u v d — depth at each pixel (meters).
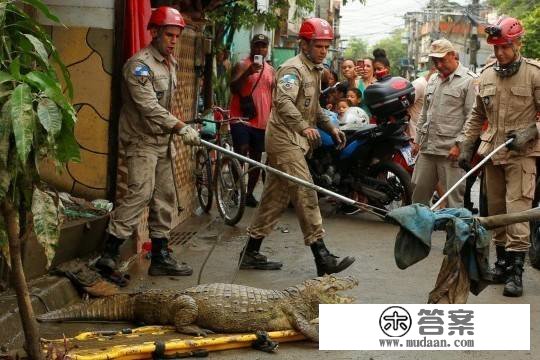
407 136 9.70
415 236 4.91
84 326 5.50
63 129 3.90
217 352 5.10
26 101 3.68
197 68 9.70
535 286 6.97
